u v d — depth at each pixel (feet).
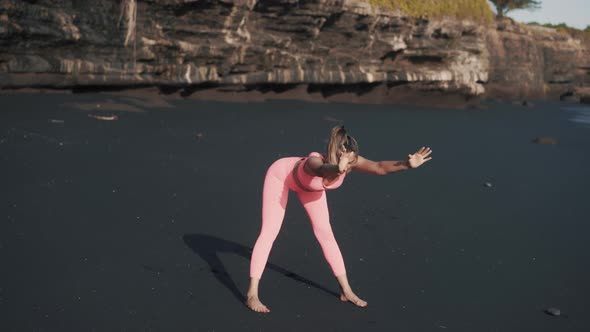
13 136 25.58
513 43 131.85
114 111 37.42
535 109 96.73
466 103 87.51
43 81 39.65
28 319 10.40
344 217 20.07
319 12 62.54
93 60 43.52
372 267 15.24
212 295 12.38
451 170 31.83
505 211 23.44
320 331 11.21
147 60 48.14
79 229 15.70
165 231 16.49
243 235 16.98
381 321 11.94
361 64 72.18
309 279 13.87
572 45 148.66
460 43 87.66
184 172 24.23
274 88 63.05
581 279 15.88
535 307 13.53
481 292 14.19
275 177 12.03
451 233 19.40
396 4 74.90
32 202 17.34
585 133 61.05
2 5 36.35
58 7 40.70
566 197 27.45
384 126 50.26
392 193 24.62
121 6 44.60
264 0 58.54
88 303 11.35
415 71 79.30
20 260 13.06
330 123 47.26
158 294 12.16
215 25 53.16
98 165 23.20
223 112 45.83
